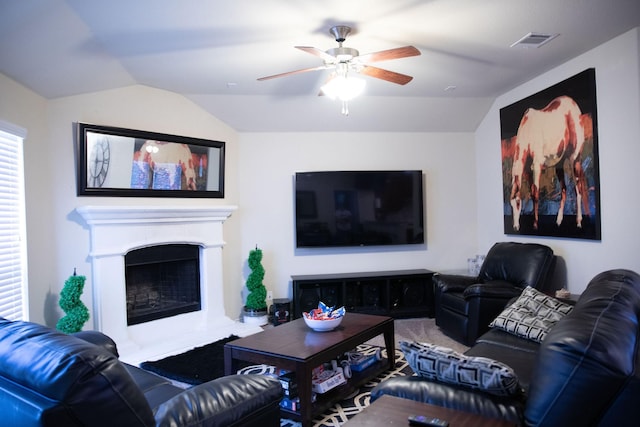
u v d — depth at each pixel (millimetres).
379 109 5133
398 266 5586
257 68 3861
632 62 3248
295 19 2891
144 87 4324
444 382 1693
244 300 5309
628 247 3346
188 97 4699
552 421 1363
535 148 4359
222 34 3098
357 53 3012
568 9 2857
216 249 4883
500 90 4797
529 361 2348
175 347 4090
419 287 5324
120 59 3518
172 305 4637
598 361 1282
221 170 4973
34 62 3051
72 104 3789
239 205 5301
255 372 3490
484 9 2812
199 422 1509
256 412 1681
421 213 5473
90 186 3857
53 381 1154
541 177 4277
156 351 3971
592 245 3705
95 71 3574
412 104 5082
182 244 4629
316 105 4980
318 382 2732
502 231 5078
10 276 3113
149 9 2682
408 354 1775
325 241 5332
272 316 5102
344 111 3271
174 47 3318
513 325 2898
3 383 1306
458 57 3705
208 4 2643
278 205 5391
